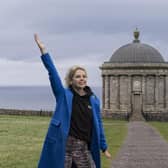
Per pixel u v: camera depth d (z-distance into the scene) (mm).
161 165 26328
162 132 58312
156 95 112625
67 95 12523
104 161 27375
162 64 113000
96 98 12891
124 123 83938
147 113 100625
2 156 28703
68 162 12250
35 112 92500
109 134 53938
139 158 29625
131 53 114000
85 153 12367
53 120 12383
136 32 118250
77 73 12828
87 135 12422
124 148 36531
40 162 12289
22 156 28922
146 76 112750
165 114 97625
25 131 51344
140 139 46500
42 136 45344
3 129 53250
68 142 12328
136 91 112438
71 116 12430
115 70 113250
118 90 113188
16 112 92500
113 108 113375
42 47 12680
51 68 12578
